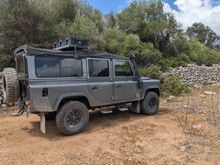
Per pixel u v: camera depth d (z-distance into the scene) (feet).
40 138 17.47
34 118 23.30
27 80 16.20
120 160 13.92
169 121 21.91
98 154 14.71
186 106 29.40
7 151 15.25
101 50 50.72
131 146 15.92
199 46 82.94
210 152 14.84
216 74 61.82
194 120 22.27
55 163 13.58
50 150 15.33
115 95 20.92
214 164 13.28
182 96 38.40
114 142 16.61
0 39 37.76
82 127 18.42
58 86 17.10
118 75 21.52
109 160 13.92
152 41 70.38
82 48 19.29
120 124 20.92
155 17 71.82
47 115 19.92
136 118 23.09
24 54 16.56
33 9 39.40
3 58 37.01
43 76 16.70
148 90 25.04
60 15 50.31
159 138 17.29
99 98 19.72
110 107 21.63
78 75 18.61
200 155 14.43
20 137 17.75
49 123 20.89
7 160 14.01
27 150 15.38
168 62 58.49
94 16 60.85
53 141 16.85
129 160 13.89
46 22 41.63
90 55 19.49
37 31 40.37
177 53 71.26
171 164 13.33
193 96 38.27
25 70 16.56
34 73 16.30
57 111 17.52
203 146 15.78
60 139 17.22
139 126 20.20
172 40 73.87
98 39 50.37
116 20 75.97
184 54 70.44
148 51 53.88
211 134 18.19
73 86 17.93
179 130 19.10
